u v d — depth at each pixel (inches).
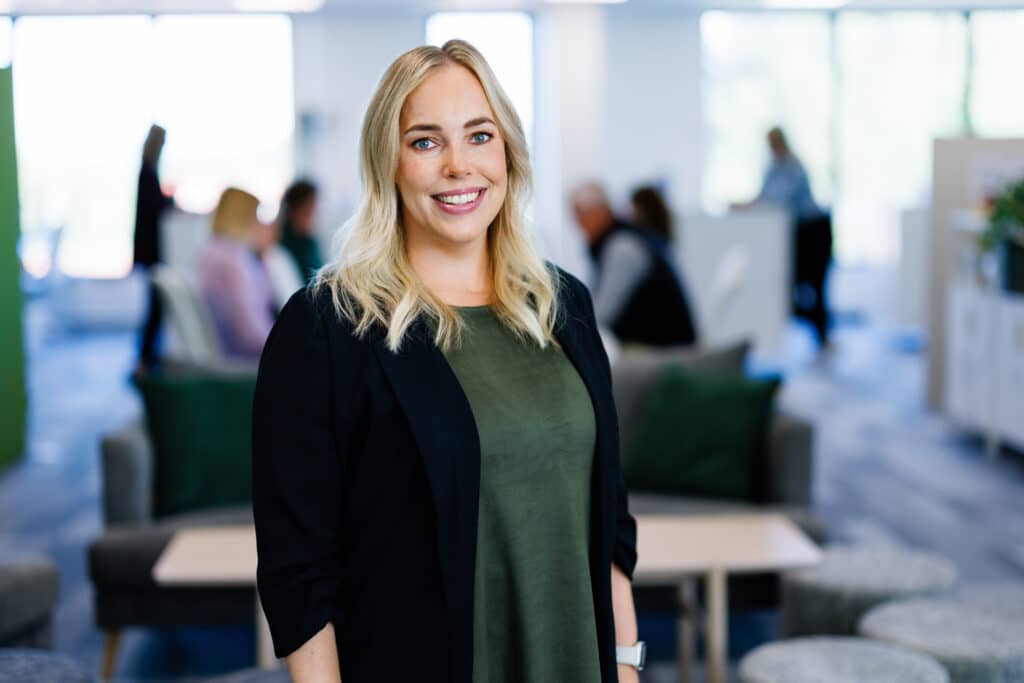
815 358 369.4
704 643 148.0
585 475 65.2
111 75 417.4
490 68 64.1
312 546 58.9
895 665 99.6
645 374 165.3
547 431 62.9
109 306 445.4
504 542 61.9
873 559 127.1
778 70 453.4
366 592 60.2
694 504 153.0
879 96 453.4
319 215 330.0
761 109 454.9
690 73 452.4
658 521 134.2
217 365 165.5
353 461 60.1
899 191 455.8
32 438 272.7
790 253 381.7
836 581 119.8
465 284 66.4
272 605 58.8
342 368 59.2
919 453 248.5
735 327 336.8
